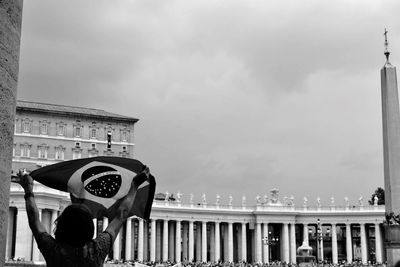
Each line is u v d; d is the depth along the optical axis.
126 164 7.92
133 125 117.00
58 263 5.28
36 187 79.69
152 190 7.86
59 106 113.38
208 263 95.56
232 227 112.00
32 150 107.12
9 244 79.06
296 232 124.38
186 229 113.31
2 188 6.86
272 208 112.44
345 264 93.81
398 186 32.28
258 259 110.38
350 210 111.81
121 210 6.03
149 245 112.06
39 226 5.69
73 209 5.45
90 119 113.12
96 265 5.41
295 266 90.31
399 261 5.20
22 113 107.38
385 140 33.12
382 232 112.38
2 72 6.97
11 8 7.26
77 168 7.82
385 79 33.44
